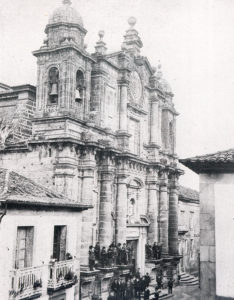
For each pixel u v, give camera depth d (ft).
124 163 116.88
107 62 114.62
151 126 138.21
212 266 58.44
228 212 58.80
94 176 108.17
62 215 75.72
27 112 113.19
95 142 101.40
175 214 146.92
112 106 118.32
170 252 143.84
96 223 108.37
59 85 101.45
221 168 59.47
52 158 98.43
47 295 68.64
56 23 104.17
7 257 62.08
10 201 61.05
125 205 116.78
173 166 147.74
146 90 137.39
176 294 121.60
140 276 118.01
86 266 96.84
